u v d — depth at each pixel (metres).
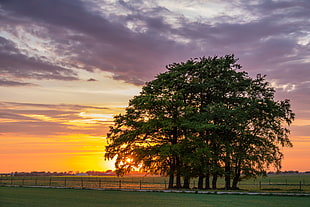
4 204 29.97
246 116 53.12
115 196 38.88
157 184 79.69
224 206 28.73
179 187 54.06
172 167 54.06
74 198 36.16
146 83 57.47
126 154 54.38
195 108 52.28
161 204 30.30
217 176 55.28
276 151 56.50
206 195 40.56
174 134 54.50
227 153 52.34
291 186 69.38
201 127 48.81
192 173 52.62
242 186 72.19
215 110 50.06
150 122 51.22
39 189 52.78
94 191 47.72
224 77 55.78
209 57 57.28
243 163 53.91
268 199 35.28
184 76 54.75
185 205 29.50
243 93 57.50
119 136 55.47
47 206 28.42
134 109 55.59
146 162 52.47
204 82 54.53
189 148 52.03
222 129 52.59
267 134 57.09
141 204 30.23
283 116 56.94
